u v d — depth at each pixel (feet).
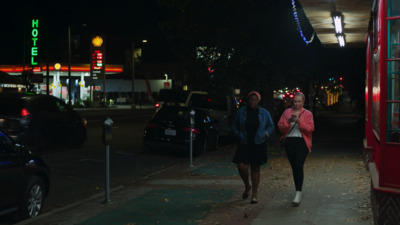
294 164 24.49
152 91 242.58
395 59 17.88
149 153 50.49
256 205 24.97
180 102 65.00
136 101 240.94
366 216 21.31
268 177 34.04
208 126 51.24
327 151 49.16
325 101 209.87
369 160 34.96
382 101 17.97
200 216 22.75
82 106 187.73
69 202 28.48
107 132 26.11
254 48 50.34
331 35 39.17
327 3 26.16
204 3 50.31
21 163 22.71
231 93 55.01
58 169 39.04
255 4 49.78
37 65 183.42
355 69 82.48
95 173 38.01
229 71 52.39
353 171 35.04
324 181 31.01
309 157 44.14
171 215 23.02
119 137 67.46
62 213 23.73
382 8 17.99
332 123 105.09
